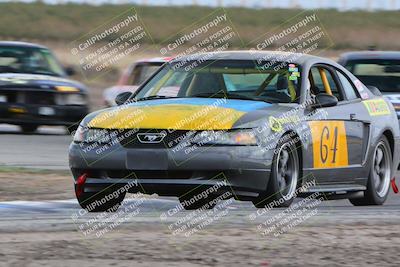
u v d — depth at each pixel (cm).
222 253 2438
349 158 3572
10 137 6694
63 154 5584
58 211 3250
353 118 3603
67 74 7438
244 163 3097
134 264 2288
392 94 5372
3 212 3189
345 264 2352
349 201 3859
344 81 3722
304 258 2406
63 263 2281
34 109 6812
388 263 2378
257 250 2491
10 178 4306
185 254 2416
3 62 7144
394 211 3350
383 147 3841
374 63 5703
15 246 2472
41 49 7438
